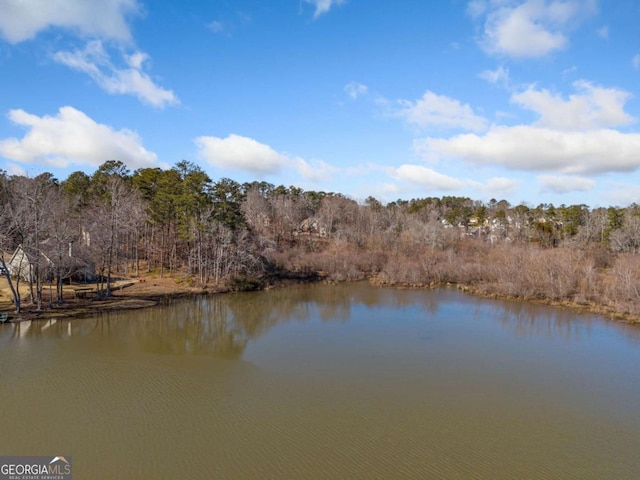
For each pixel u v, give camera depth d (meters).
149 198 68.19
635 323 41.03
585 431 19.66
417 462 16.62
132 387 23.03
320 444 17.73
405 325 39.38
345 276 71.25
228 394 22.50
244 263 62.44
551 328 39.03
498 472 16.16
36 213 41.56
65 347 29.70
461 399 22.81
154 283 56.44
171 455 16.59
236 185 64.50
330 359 28.86
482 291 58.44
